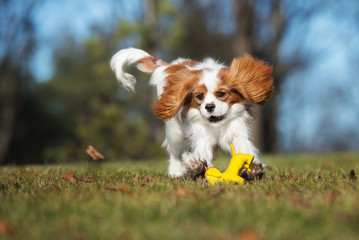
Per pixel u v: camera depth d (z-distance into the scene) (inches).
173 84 248.1
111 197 170.6
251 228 129.0
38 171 297.1
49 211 151.8
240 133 242.5
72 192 184.4
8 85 1256.8
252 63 245.1
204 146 244.5
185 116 259.8
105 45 856.3
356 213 142.5
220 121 236.5
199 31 1178.6
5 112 1266.0
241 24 907.4
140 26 788.6
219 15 1172.5
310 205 152.7
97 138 787.4
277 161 417.7
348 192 177.5
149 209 149.3
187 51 1184.8
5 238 125.4
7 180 240.2
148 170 305.7
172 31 816.3
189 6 1181.1
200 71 248.1
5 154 1264.8
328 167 336.8
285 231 125.6
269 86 247.3
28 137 1370.6
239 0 900.6
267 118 1204.5
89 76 1366.9
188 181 220.8
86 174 266.2
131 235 124.6
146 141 839.7
